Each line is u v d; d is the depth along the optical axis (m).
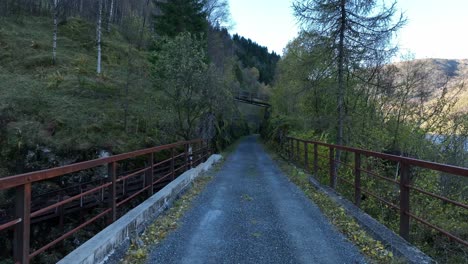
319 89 10.46
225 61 43.50
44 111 15.49
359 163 5.66
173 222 4.79
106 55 27.58
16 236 2.45
